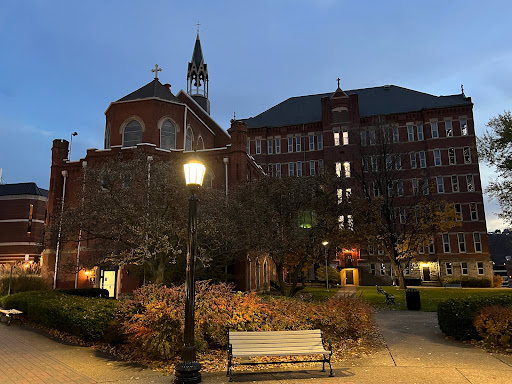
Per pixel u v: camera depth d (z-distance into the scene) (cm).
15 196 5662
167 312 973
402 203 5000
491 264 4666
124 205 1648
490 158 2409
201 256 1883
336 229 2455
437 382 763
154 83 3700
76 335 1263
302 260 2403
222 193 2178
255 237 2059
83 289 2161
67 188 3147
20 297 1756
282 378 809
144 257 1733
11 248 5488
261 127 5750
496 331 1058
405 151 4750
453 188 4934
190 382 766
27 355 1045
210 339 1088
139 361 966
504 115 2336
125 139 3362
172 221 1716
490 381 764
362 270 4881
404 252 3669
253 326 1073
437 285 4719
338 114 5416
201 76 5150
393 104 5575
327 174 2506
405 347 1092
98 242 2134
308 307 1232
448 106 5119
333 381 783
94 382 794
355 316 1191
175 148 3419
